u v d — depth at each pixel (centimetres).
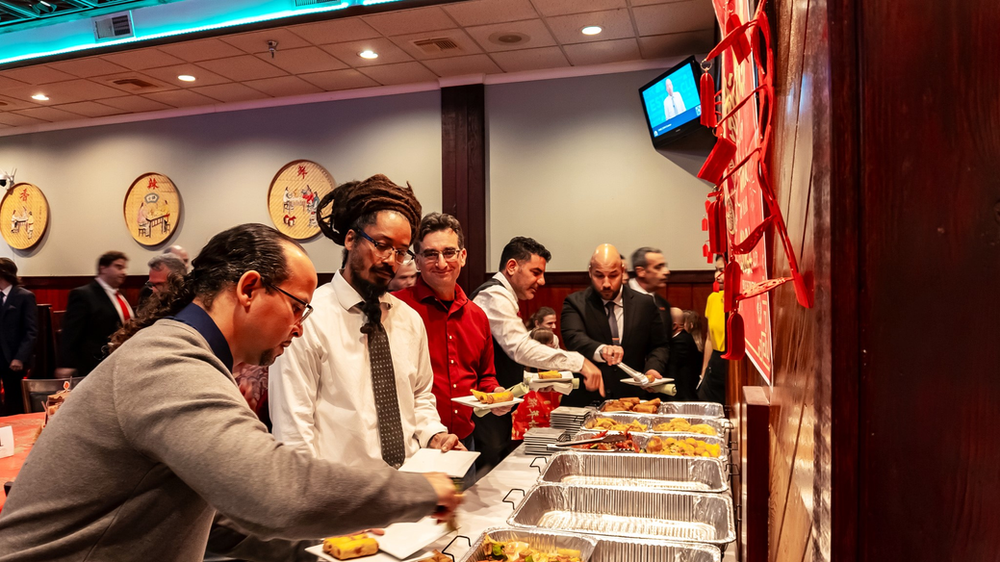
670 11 443
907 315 56
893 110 56
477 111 575
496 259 582
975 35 55
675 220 545
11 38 530
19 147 732
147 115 679
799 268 75
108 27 489
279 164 638
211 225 661
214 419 80
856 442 57
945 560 56
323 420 164
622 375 310
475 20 453
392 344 178
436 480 89
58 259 721
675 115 498
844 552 57
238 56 515
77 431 84
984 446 55
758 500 123
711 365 351
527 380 219
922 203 56
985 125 55
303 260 100
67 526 83
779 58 93
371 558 116
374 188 167
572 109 564
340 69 552
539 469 207
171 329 90
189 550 90
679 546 135
